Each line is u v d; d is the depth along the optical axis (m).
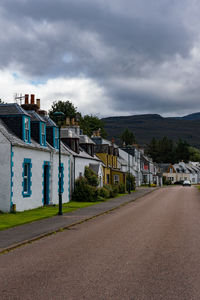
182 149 164.12
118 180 56.47
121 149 81.31
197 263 8.77
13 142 21.97
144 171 99.94
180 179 140.38
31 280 7.30
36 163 25.62
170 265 8.56
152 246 11.09
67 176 32.94
